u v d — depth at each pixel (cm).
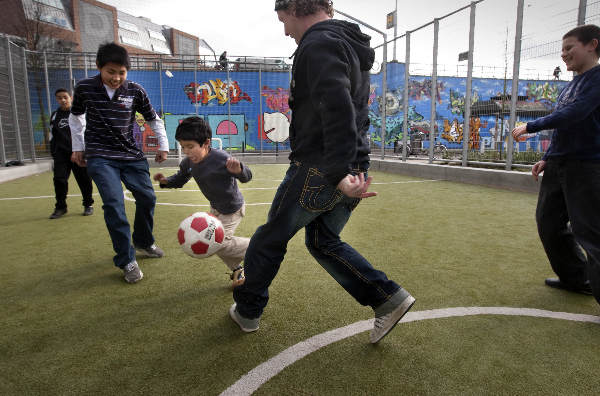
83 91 287
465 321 219
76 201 656
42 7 2345
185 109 1889
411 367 174
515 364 176
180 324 219
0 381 166
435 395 154
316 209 169
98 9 2888
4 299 255
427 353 186
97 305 245
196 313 233
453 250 357
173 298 255
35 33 2177
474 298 251
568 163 228
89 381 166
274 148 1967
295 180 170
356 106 157
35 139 1526
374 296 184
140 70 1827
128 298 255
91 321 223
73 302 250
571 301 246
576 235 226
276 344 196
